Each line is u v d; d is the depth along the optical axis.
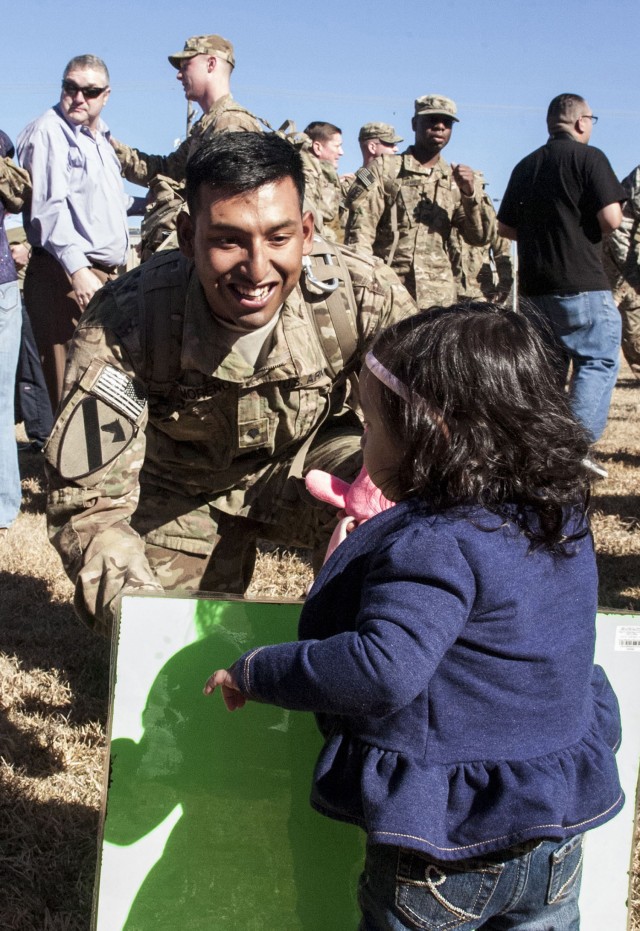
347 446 2.71
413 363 1.62
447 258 6.95
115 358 2.37
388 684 1.46
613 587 4.62
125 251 5.80
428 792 1.53
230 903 1.84
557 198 5.58
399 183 6.84
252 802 1.83
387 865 1.60
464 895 1.57
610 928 1.92
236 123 4.90
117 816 1.81
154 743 1.81
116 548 2.20
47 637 4.03
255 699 1.64
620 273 7.27
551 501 1.58
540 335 1.70
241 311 2.27
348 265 2.60
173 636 1.81
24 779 2.91
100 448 2.30
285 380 2.49
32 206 5.39
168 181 4.82
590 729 1.67
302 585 4.56
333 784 1.63
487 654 1.54
